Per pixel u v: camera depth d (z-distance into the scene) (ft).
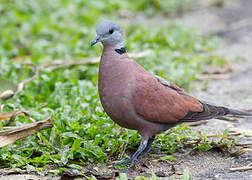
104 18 67.10
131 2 75.46
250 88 45.80
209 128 36.45
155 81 30.09
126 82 29.04
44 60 51.55
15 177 27.66
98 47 54.29
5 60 51.60
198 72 50.26
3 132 30.17
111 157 30.89
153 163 30.53
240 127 36.73
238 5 74.95
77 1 71.82
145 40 57.00
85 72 47.67
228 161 30.58
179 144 32.81
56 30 62.34
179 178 28.04
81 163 29.55
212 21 68.59
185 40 59.06
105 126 32.55
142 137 30.32
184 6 74.43
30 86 42.96
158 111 29.58
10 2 69.51
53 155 29.63
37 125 30.83
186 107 30.45
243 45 59.77
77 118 33.91
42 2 70.54
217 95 44.24
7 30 60.54
